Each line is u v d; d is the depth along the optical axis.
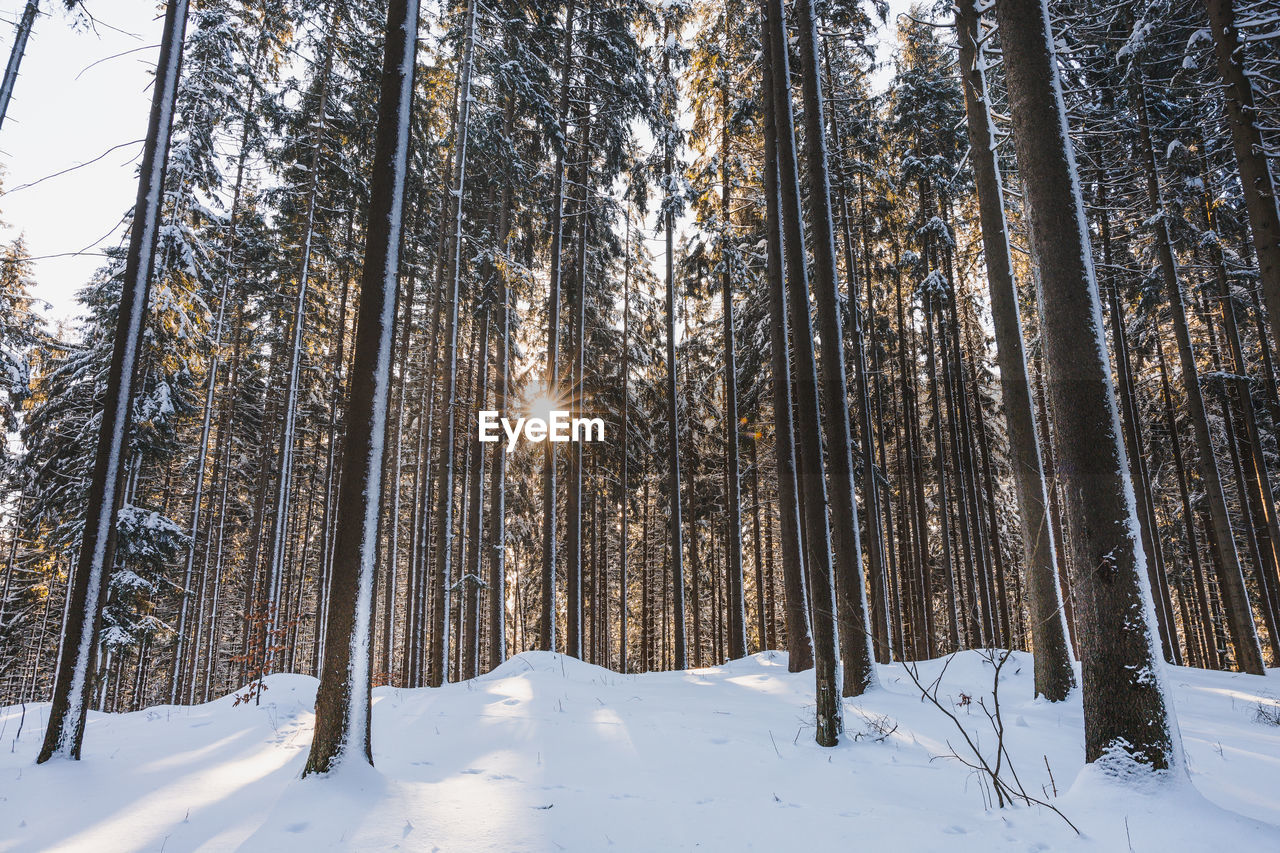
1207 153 14.01
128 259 6.99
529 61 15.85
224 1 14.60
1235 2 9.80
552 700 9.11
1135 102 14.95
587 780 5.59
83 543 6.41
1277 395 18.16
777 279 11.53
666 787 5.41
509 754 6.39
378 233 6.28
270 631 9.98
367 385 5.99
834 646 6.96
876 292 21.45
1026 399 9.68
